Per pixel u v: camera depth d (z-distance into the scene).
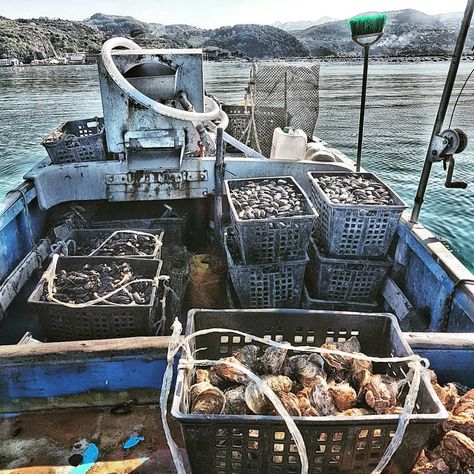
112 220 5.14
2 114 22.69
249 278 3.76
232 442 1.84
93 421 2.52
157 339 2.56
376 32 4.38
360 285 3.97
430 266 3.57
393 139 17.66
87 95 30.38
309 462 1.88
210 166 4.95
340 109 25.39
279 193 4.11
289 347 2.09
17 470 2.23
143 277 3.67
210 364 2.15
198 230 5.64
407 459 1.89
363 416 1.76
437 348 2.55
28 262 4.29
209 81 40.53
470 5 3.31
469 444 1.94
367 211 3.67
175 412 1.76
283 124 6.71
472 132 18.25
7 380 2.46
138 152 4.92
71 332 3.32
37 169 4.92
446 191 11.50
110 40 4.86
